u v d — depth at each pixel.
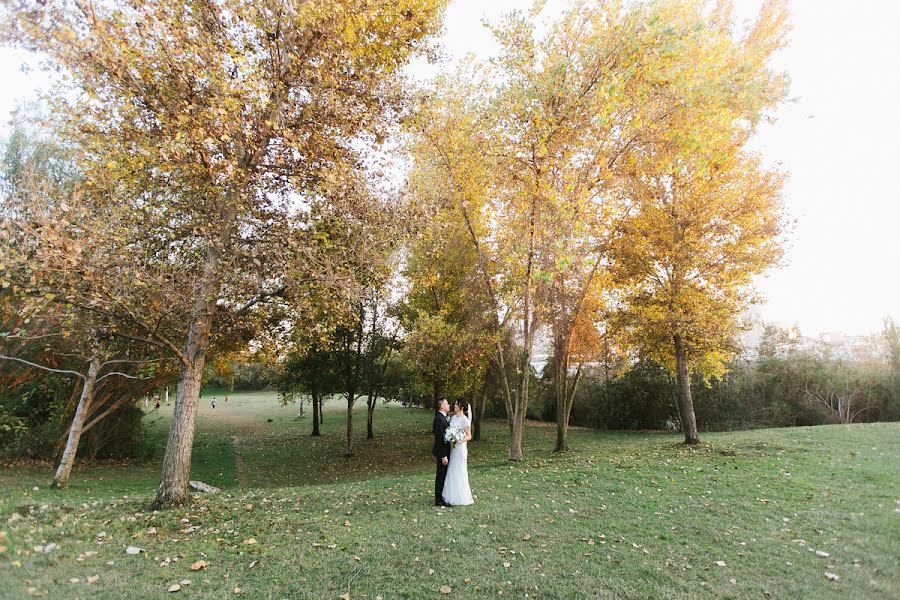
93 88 7.71
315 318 10.45
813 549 5.97
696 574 5.31
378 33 10.41
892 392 22.19
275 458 21.80
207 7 8.93
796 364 25.36
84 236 7.38
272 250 9.02
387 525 7.14
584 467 12.45
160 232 9.09
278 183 10.03
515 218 15.28
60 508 8.16
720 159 12.51
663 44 11.44
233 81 7.95
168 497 8.47
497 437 26.98
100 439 18.44
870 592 4.74
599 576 5.27
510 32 12.78
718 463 12.08
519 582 5.12
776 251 14.87
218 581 5.16
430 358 19.33
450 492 8.47
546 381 36.16
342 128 10.27
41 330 12.48
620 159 14.56
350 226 9.95
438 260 20.19
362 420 39.22
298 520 7.48
